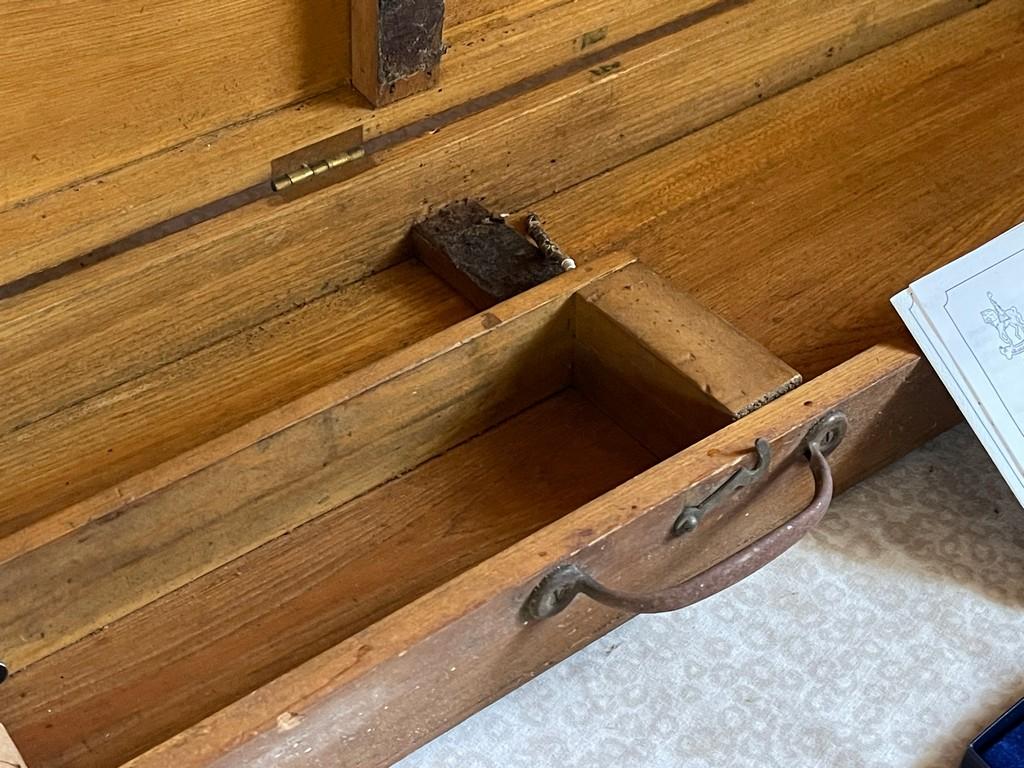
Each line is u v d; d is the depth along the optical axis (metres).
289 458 0.41
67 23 0.39
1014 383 0.45
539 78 0.52
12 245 0.41
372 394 0.42
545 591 0.37
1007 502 0.48
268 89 0.45
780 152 0.57
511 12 0.50
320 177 0.47
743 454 0.40
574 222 0.53
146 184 0.43
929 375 0.46
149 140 0.44
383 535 0.44
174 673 0.40
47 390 0.44
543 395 0.48
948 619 0.45
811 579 0.46
